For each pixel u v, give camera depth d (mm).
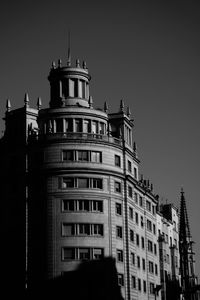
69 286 98188
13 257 103125
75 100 110938
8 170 107500
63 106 106812
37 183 104000
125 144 111688
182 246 167875
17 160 107125
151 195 126750
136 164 118375
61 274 98625
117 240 104875
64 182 102812
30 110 110062
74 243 100000
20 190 105375
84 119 106250
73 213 101312
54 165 102938
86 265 99562
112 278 101125
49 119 106438
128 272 106062
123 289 104312
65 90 111812
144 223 120875
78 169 102812
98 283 99312
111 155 106875
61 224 100812
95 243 101000
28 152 105938
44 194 102750
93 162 104062
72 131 105375
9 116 111875
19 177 105875
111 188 105562
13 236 104188
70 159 103562
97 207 103438
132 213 112500
